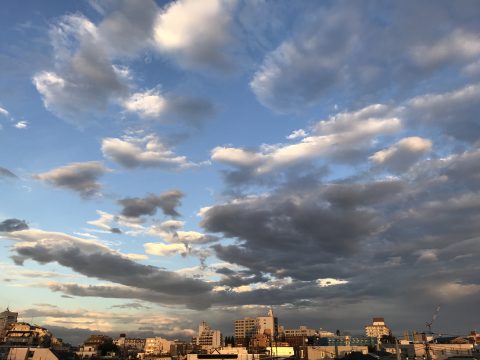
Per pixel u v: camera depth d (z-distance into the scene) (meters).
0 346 153.00
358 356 103.25
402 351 134.25
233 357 152.75
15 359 148.25
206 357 151.88
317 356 145.12
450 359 105.31
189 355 152.50
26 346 163.75
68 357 170.00
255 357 161.12
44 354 151.00
